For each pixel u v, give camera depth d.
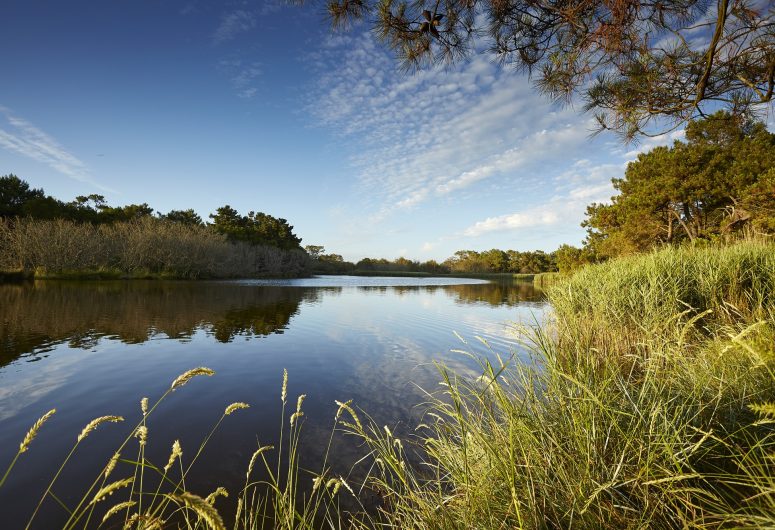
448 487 3.18
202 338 10.51
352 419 5.15
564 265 28.53
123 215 50.78
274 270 61.88
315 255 93.19
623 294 7.59
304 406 5.68
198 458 4.13
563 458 2.19
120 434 4.73
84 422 5.07
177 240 41.56
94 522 3.11
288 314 15.66
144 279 37.00
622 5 3.25
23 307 15.05
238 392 6.28
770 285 6.74
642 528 1.70
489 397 2.85
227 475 3.81
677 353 2.78
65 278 32.59
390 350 9.34
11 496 3.46
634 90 4.13
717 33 3.38
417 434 4.63
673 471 1.89
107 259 37.28
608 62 3.99
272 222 73.62
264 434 4.72
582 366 2.83
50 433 4.75
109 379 6.85
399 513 2.74
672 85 4.12
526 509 1.99
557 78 3.99
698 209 19.33
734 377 2.62
